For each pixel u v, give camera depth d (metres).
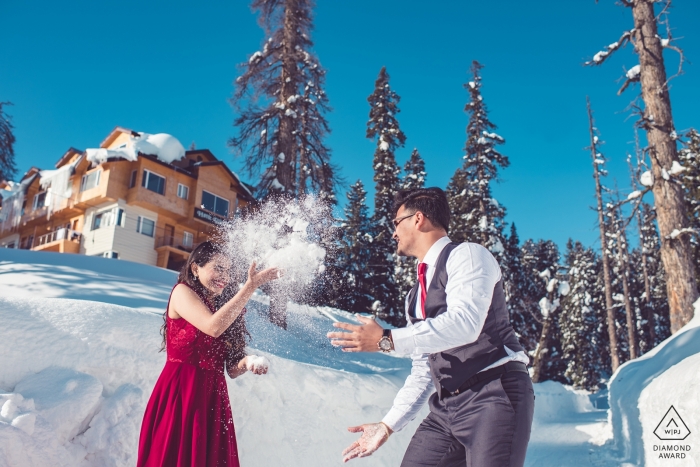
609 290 25.17
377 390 4.43
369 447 2.68
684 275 9.42
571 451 7.14
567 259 53.69
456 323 2.19
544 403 13.80
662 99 10.13
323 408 4.07
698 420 3.89
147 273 14.39
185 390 2.63
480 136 25.81
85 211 34.50
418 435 2.54
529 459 6.60
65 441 2.79
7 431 2.45
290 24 14.19
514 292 26.05
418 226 2.65
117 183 32.81
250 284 2.60
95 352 3.20
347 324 2.24
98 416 2.97
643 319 39.81
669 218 9.71
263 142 13.27
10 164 24.39
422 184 35.84
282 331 8.64
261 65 13.92
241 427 3.55
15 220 37.88
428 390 2.72
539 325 28.23
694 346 5.89
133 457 2.97
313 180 13.97
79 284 8.89
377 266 28.92
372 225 29.77
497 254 24.91
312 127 13.91
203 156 36.81
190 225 34.88
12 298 3.39
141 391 3.19
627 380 7.22
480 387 2.32
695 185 19.66
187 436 2.56
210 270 2.90
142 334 3.45
